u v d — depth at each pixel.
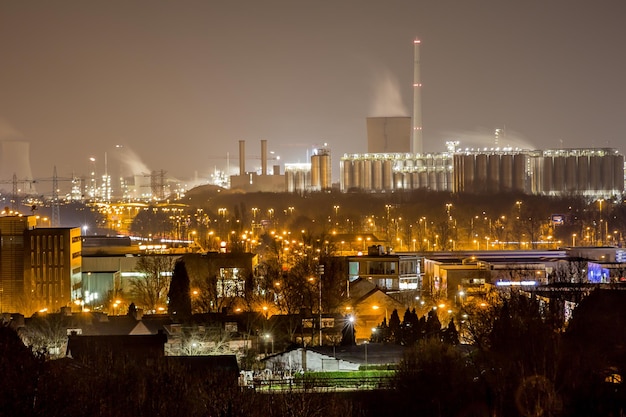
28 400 115.88
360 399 147.88
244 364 172.25
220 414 122.62
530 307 189.88
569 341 156.00
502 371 146.62
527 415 136.00
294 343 190.25
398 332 192.88
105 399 121.75
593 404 137.50
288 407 129.62
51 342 182.62
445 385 147.50
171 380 131.00
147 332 193.38
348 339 187.88
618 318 163.25
